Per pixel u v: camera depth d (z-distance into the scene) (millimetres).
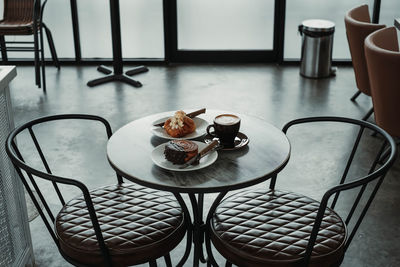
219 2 5723
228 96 4922
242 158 1991
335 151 3846
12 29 4969
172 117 2133
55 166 3621
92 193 2250
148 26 5812
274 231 2000
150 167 1932
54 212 3064
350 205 3143
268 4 5707
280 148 2070
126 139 2156
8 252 2344
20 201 2484
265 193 2270
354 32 4008
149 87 5160
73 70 5684
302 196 2248
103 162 3688
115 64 5336
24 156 3754
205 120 2271
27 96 4918
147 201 2197
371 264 2631
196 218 2148
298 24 5766
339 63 5832
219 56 5910
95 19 5777
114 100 4816
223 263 2623
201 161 1944
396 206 3139
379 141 3996
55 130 4188
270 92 5027
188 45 5902
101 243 1889
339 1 5676
